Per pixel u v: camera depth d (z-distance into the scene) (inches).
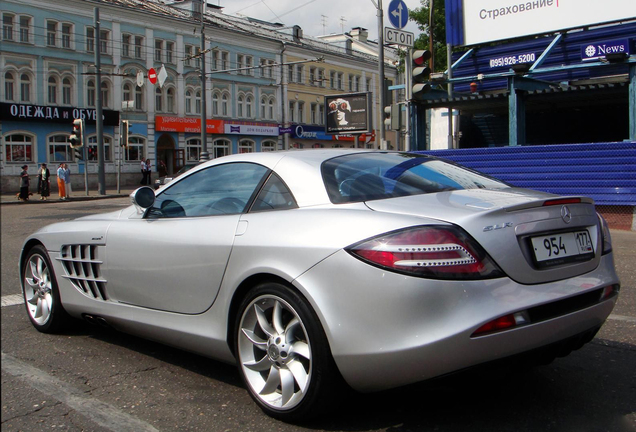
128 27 1598.2
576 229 124.8
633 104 477.1
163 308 150.3
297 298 117.0
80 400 137.8
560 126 706.8
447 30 677.9
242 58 1935.3
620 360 156.6
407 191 130.6
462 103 628.1
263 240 125.3
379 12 620.4
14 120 1381.6
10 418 128.7
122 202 1048.2
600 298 123.3
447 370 105.1
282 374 122.3
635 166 422.0
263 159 144.3
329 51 2258.9
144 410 131.4
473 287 105.9
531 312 110.0
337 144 2294.5
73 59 1491.1
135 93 1633.9
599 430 116.3
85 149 1199.6
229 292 131.7
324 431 118.1
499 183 149.1
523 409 126.8
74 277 178.9
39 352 174.6
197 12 1830.7
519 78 530.0
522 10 628.1
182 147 1760.6
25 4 1395.2
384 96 627.2
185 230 145.7
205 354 143.1
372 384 110.7
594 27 593.9
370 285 107.7
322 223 119.0
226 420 124.8
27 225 628.7
